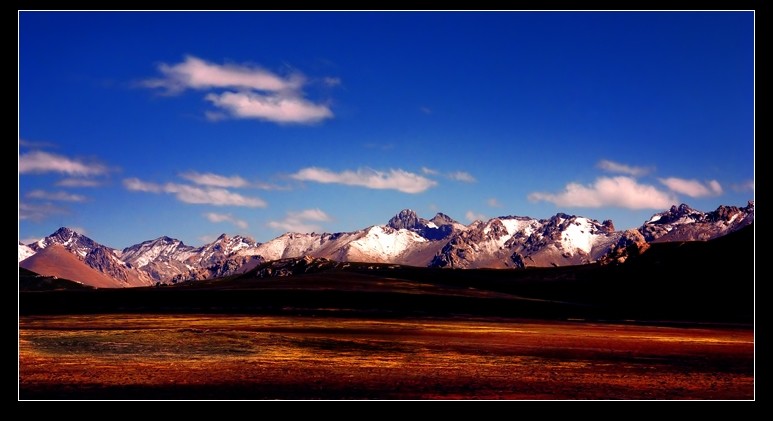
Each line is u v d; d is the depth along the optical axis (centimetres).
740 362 5722
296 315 11188
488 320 10744
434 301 15562
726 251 18325
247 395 4150
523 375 4953
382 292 18450
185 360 5459
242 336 7338
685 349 6612
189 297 15850
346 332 8031
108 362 5316
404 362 5488
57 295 16038
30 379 4562
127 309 12688
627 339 7619
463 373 5003
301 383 4538
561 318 11519
